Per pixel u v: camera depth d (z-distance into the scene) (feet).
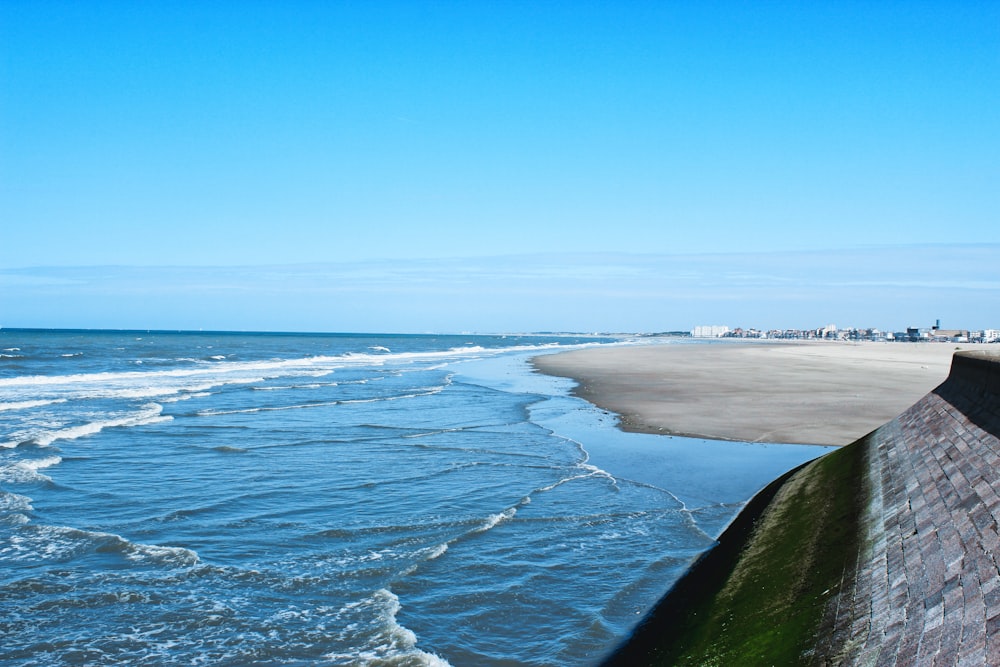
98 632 23.65
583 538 33.65
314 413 78.38
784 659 16.52
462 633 23.91
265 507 38.63
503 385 115.75
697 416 72.59
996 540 15.05
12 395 93.25
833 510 26.53
